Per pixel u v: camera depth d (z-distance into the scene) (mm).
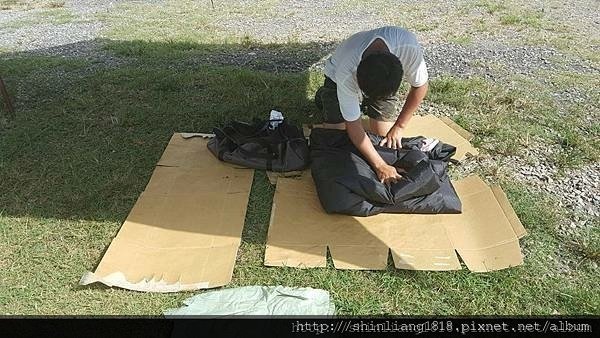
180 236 2895
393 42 2822
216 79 4852
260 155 3459
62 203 3184
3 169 3496
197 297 2498
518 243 2791
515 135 3830
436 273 2627
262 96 4508
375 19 7480
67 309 2459
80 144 3803
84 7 9039
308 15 7895
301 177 3391
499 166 3486
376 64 2449
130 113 4230
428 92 4500
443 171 3238
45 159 3617
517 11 7379
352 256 2734
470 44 5941
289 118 4176
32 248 2840
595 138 3789
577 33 6250
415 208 3014
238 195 3229
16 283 2613
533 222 2957
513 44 5891
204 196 3217
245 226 2992
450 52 5676
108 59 5672
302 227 2941
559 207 3090
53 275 2660
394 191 2998
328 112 3541
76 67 5375
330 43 6270
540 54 5520
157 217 3035
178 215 3055
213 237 2889
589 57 5387
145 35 6801
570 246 2793
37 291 2564
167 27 7293
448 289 2539
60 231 2959
